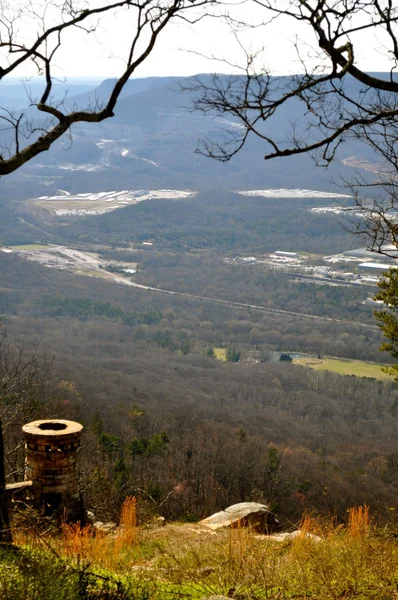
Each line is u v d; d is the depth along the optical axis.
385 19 3.79
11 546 3.61
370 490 29.80
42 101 4.46
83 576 3.02
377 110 4.15
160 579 3.91
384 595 3.46
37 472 5.55
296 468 33.78
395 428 55.59
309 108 4.14
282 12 3.89
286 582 3.66
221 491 27.23
